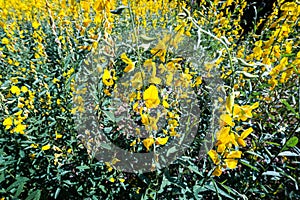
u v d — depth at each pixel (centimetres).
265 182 235
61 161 221
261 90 256
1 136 246
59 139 237
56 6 530
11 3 755
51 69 337
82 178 218
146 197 169
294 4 219
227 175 229
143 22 450
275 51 212
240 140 120
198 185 166
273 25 241
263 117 243
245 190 202
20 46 403
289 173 242
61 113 246
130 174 229
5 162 214
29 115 239
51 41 467
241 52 315
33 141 217
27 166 224
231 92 115
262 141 214
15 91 216
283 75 190
